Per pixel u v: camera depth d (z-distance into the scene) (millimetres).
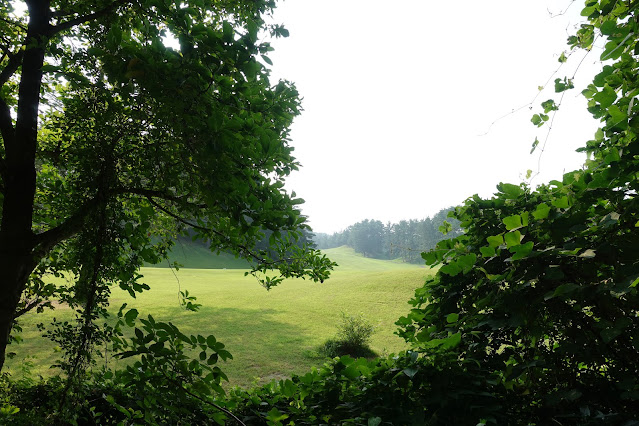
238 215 2084
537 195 2861
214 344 1807
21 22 3410
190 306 3268
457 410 2170
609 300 1871
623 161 1877
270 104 2477
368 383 2412
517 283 2232
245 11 3150
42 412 2346
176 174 2365
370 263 95562
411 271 23797
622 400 2047
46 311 12383
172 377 1931
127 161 2418
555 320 2262
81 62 2311
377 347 12125
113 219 2516
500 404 2258
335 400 2410
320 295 20422
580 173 2303
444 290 3041
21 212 2396
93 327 2252
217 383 1899
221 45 1901
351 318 12180
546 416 2166
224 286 24422
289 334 13469
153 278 27000
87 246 2484
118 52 1869
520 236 2062
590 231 2020
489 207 2979
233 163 2082
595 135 2289
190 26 1935
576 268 2072
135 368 1997
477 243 2920
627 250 1904
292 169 2477
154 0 1893
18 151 2439
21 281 2373
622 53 1951
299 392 2617
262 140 2104
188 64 1857
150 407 1982
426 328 2926
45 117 3121
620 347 2020
